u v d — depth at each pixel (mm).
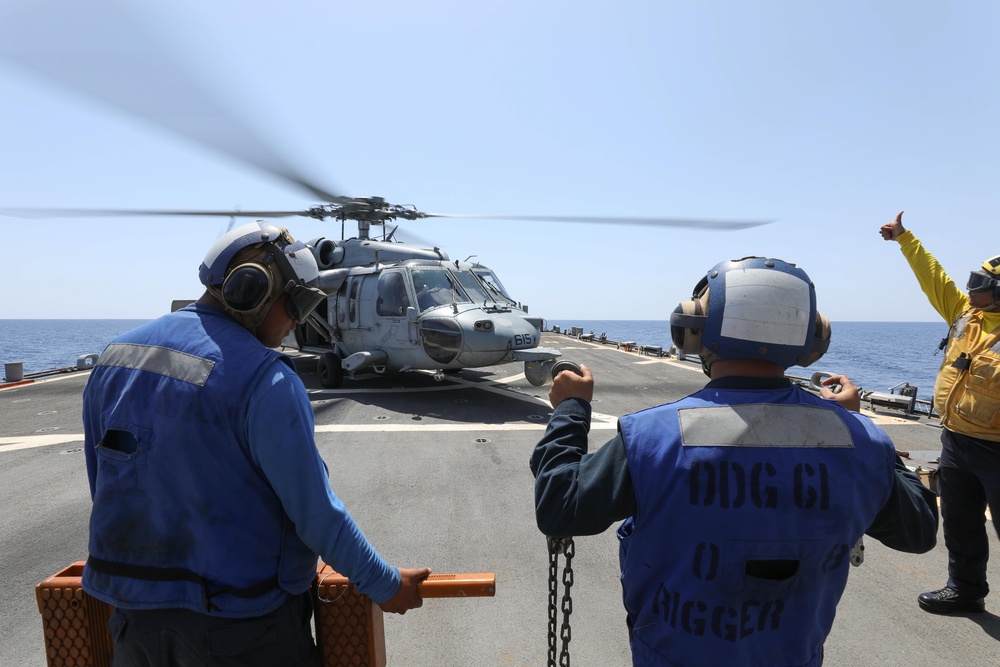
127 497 1430
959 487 3162
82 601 1683
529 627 3072
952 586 3242
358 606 1715
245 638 1421
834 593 1317
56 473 5781
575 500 1316
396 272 10633
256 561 1447
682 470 1243
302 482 1432
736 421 1285
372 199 11430
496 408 9180
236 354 1464
